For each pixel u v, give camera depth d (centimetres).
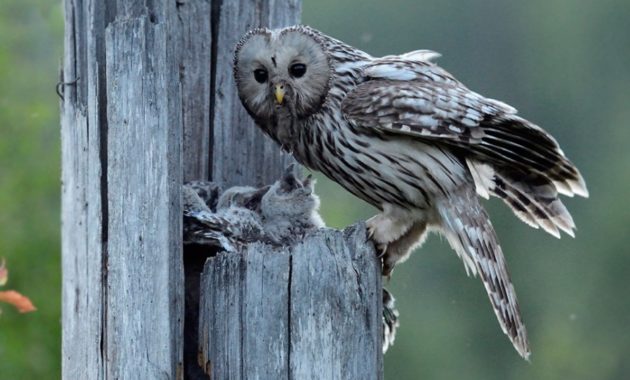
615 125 3406
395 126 1202
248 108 1257
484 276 1216
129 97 1138
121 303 1134
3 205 1870
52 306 1822
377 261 1111
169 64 1137
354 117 1211
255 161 1304
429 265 3006
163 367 1121
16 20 2002
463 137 1209
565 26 3412
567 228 1280
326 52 1230
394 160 1222
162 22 1145
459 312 2998
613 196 3347
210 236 1186
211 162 1289
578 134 3419
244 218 1226
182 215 1156
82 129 1197
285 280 1096
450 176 1222
